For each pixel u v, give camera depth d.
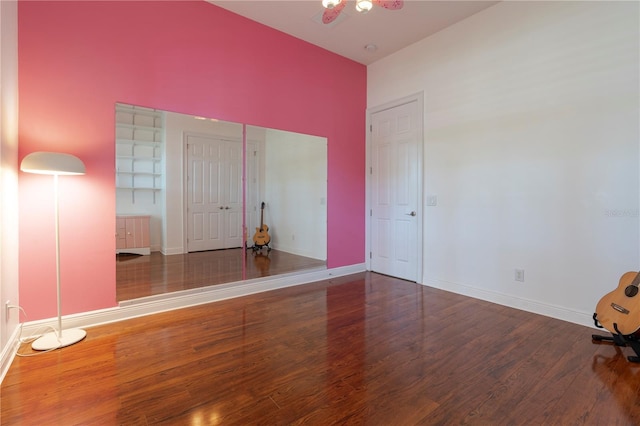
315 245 4.27
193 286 3.35
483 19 3.32
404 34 3.79
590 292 2.66
